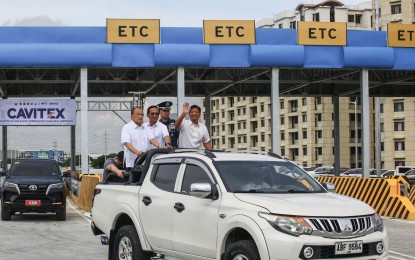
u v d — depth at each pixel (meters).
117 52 26.69
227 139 135.62
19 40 26.41
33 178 19.52
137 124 11.64
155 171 9.02
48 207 18.98
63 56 26.41
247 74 34.06
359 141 108.44
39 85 40.00
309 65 27.83
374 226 7.22
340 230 6.88
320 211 6.98
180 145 11.94
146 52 26.77
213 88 39.66
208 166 8.09
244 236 7.43
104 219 9.71
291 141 115.94
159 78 35.16
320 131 109.00
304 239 6.73
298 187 8.16
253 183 7.93
